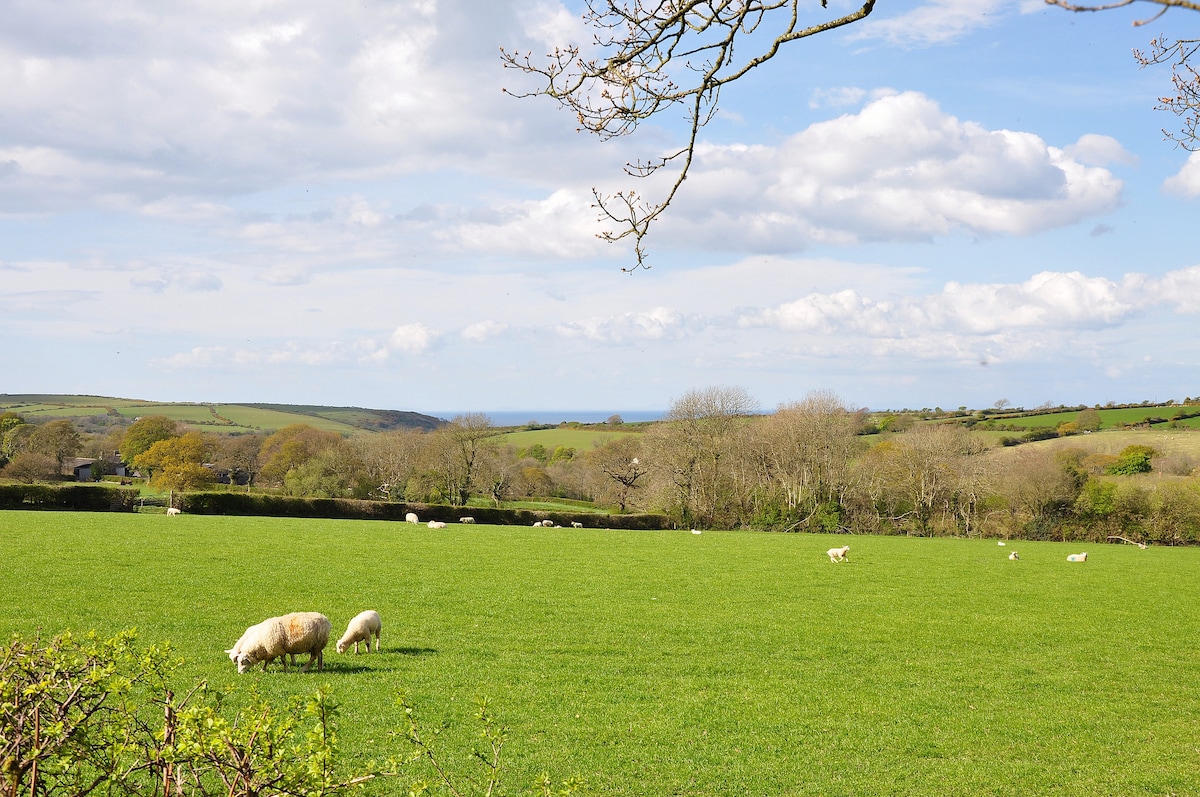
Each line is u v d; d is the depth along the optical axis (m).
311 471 93.38
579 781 7.64
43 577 32.16
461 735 16.34
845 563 51.50
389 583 36.22
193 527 54.75
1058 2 3.97
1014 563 55.41
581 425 171.00
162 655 6.48
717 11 6.32
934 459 90.19
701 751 16.22
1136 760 16.42
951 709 19.91
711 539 66.56
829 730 17.89
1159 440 111.19
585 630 28.19
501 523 82.12
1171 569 54.47
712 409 93.12
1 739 5.51
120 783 5.84
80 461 112.88
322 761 5.48
